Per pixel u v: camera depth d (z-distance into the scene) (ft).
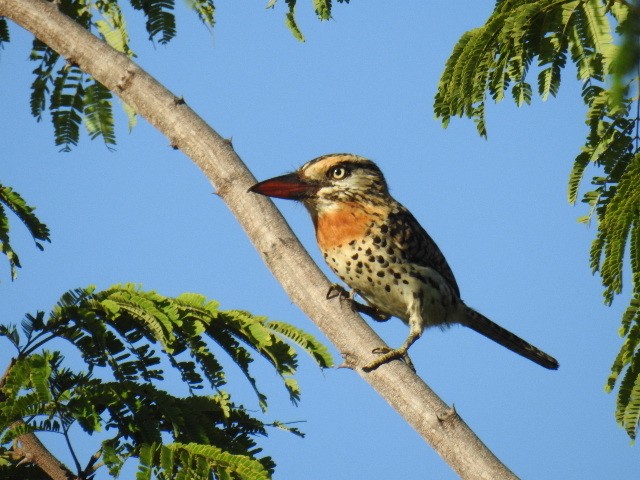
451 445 22.20
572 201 24.53
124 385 23.36
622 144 24.14
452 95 25.14
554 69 24.73
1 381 23.09
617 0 23.72
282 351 24.93
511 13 24.23
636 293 23.41
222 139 27.66
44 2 29.96
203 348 24.67
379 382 24.00
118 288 24.91
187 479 21.49
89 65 29.04
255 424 25.11
